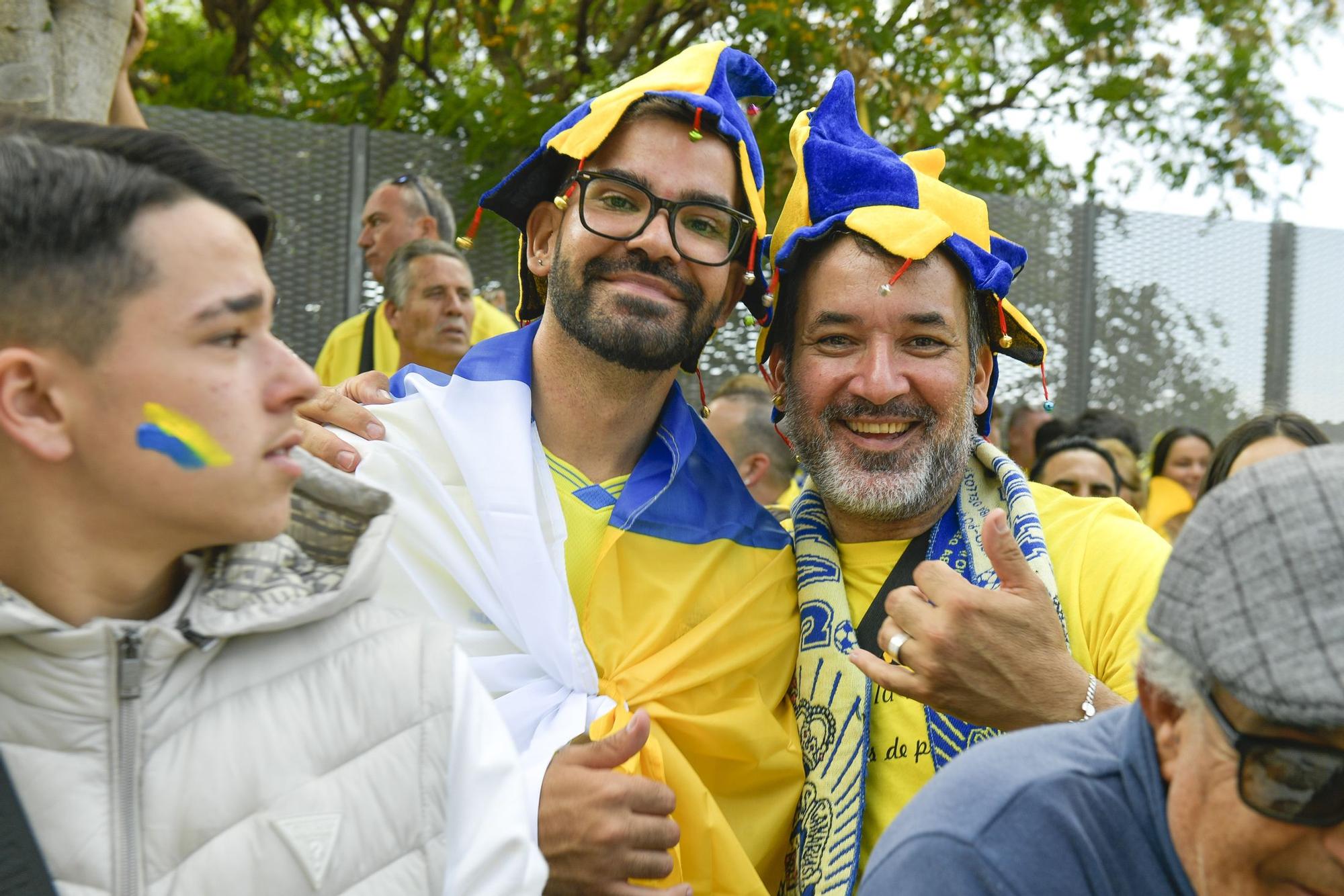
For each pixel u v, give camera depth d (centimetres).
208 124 523
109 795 137
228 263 140
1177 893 136
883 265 243
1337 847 122
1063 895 135
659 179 233
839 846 227
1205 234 614
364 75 709
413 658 153
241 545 150
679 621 239
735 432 482
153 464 137
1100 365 605
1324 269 618
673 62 247
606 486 246
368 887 143
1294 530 116
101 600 144
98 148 140
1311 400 617
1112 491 446
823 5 643
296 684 148
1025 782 140
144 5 351
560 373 243
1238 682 117
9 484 140
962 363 248
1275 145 782
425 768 149
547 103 568
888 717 237
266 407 143
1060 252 604
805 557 254
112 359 136
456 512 232
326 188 533
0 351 135
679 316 235
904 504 244
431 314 441
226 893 137
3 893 130
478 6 753
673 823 207
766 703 245
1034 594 212
